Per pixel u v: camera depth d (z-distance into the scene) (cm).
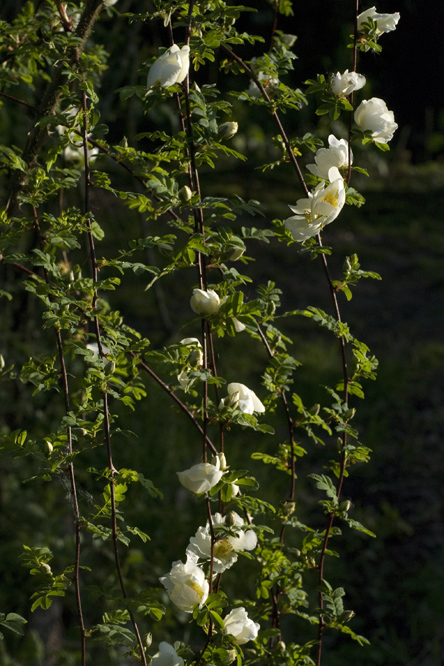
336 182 139
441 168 1341
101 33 328
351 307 785
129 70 342
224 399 133
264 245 909
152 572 335
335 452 507
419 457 516
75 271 151
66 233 146
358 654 346
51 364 146
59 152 147
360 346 164
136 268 138
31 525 335
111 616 147
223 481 127
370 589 396
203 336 128
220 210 140
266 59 163
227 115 156
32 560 140
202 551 140
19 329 333
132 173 153
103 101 338
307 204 143
